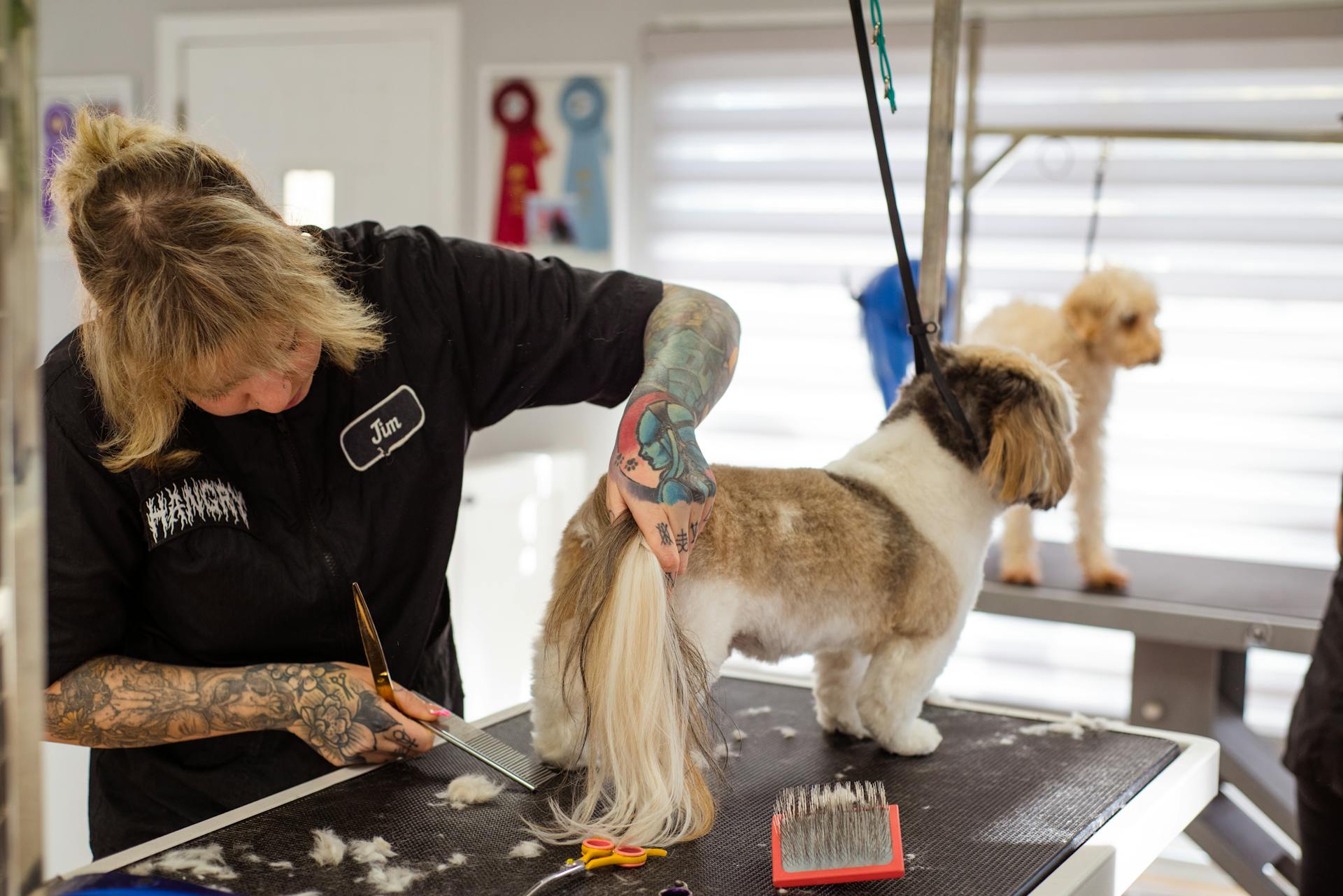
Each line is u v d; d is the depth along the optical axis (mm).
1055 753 1144
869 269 3152
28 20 518
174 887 670
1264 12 2742
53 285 3650
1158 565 2555
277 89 3570
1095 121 2928
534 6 3316
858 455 1134
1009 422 1081
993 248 3051
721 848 897
